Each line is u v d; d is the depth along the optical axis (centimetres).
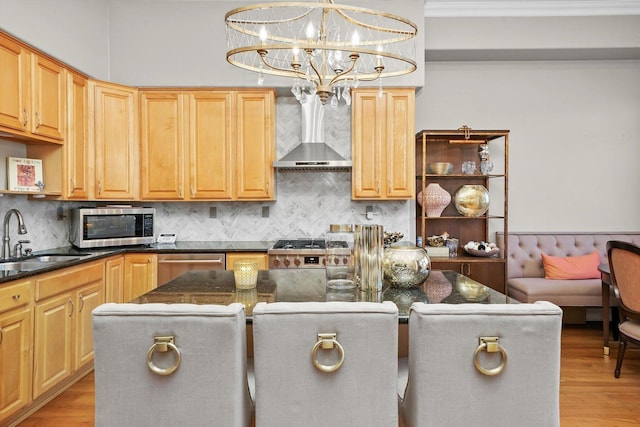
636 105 489
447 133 432
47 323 279
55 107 345
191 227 466
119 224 402
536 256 473
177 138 426
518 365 137
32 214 363
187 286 217
